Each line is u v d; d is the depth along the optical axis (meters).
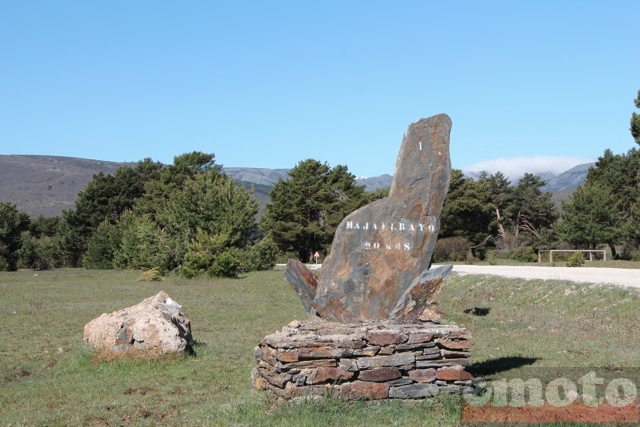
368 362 9.37
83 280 42.94
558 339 15.76
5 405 10.59
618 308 20.61
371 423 8.56
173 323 14.19
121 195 84.19
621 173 64.75
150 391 11.30
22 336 17.88
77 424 9.30
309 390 9.16
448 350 9.76
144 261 48.28
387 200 11.62
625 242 56.12
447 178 11.77
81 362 13.67
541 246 66.19
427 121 11.84
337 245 11.38
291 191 69.00
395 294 11.42
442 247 60.38
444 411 9.03
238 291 32.53
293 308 24.41
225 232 44.81
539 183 79.12
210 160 82.19
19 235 74.06
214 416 9.28
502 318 20.50
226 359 14.04
